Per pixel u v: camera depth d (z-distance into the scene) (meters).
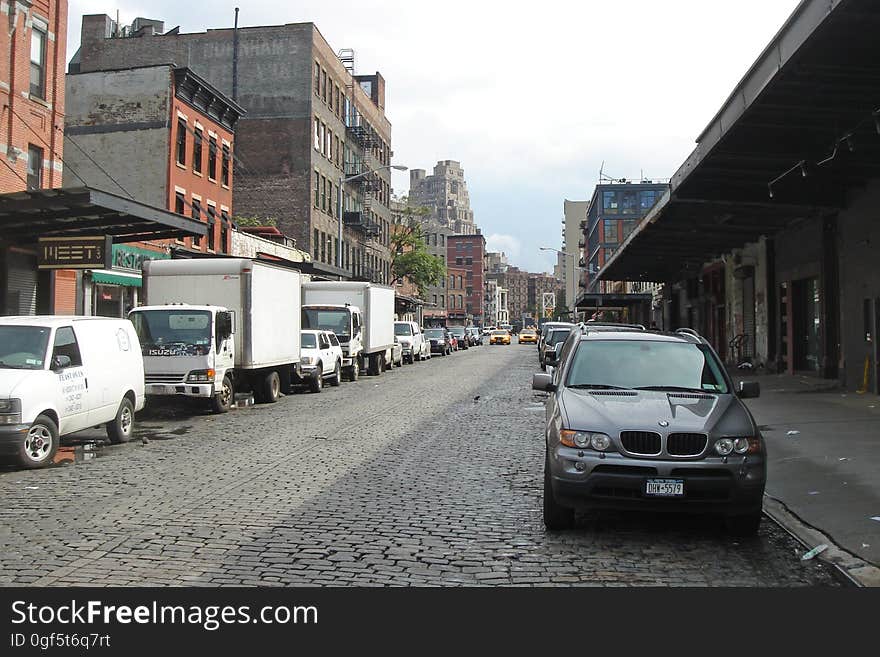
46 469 10.15
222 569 5.80
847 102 12.67
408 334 40.22
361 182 63.81
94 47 51.59
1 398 9.94
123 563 5.95
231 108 38.78
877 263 16.89
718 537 6.90
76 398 11.13
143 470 10.03
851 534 6.66
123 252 28.36
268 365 19.09
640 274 43.47
